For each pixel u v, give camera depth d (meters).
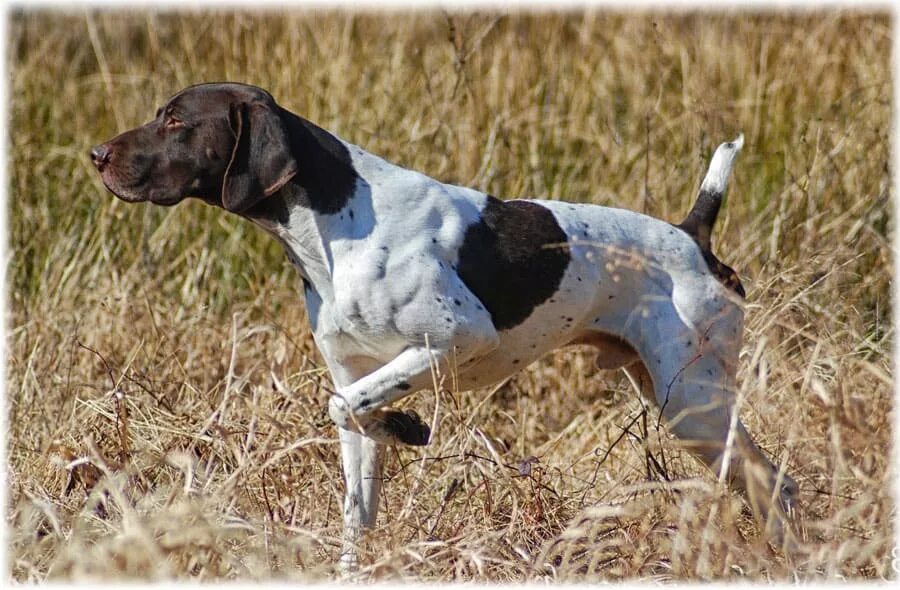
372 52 13.84
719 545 6.73
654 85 13.72
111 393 8.37
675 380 7.86
